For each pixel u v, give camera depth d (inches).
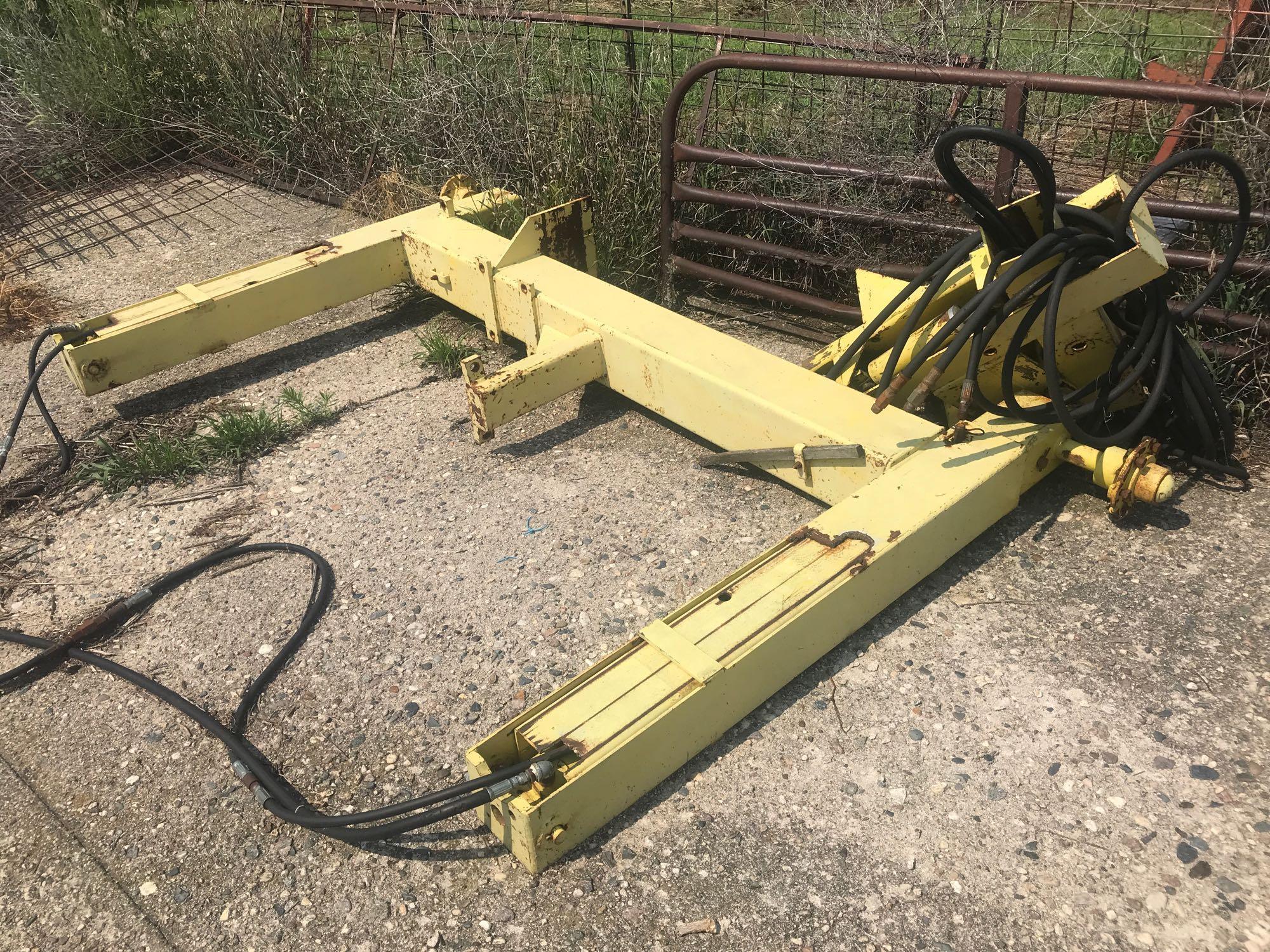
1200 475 147.5
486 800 97.7
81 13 320.2
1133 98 143.2
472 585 140.0
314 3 286.0
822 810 107.1
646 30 235.0
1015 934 94.7
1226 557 132.3
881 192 186.7
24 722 126.3
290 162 287.0
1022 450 132.0
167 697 124.8
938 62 202.1
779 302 208.4
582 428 172.7
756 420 144.9
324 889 104.3
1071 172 210.8
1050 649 122.4
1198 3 271.7
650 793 110.3
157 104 308.3
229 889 105.1
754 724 116.6
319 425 178.5
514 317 181.6
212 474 168.1
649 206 216.8
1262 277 149.6
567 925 98.9
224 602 141.0
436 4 263.1
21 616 141.9
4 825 113.9
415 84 255.9
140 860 108.7
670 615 113.8
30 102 305.4
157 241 259.3
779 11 327.6
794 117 217.5
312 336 208.2
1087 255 124.6
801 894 99.6
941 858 101.6
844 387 144.7
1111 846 101.1
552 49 250.4
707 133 216.1
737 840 105.0
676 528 147.0
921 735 113.8
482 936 98.7
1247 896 95.9
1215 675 117.0
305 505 159.0
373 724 121.3
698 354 153.6
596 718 104.0
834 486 139.3
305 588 142.1
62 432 182.2
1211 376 143.6
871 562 117.6
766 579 117.8
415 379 190.7
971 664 121.4
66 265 248.7
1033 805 105.6
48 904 105.3
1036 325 133.3
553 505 154.1
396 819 108.5
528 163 227.8
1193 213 148.9
